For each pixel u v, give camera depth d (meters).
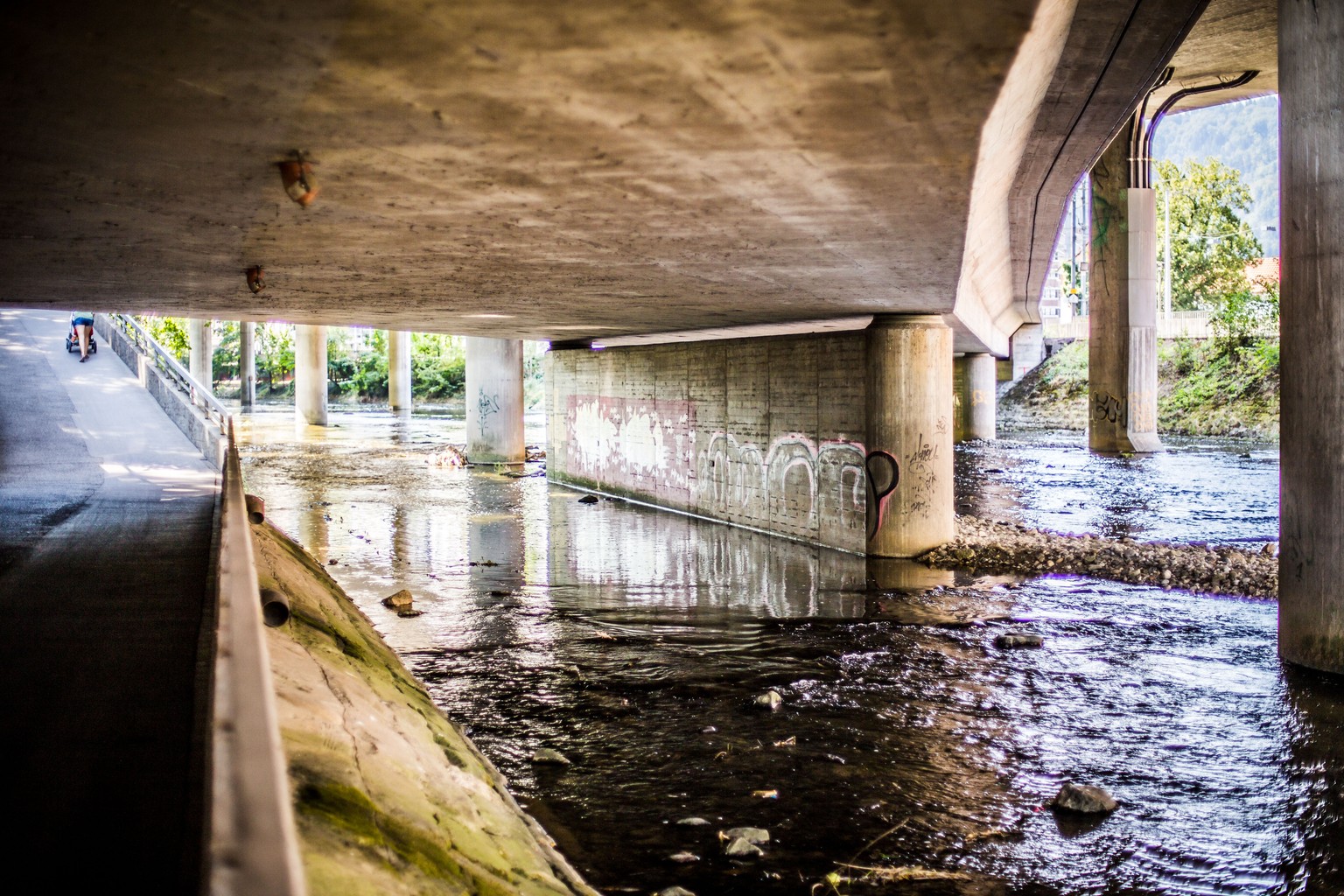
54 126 6.32
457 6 4.77
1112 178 46.84
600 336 32.16
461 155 7.31
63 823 5.28
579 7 4.86
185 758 6.15
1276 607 16.09
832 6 4.94
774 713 11.32
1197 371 64.00
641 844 8.07
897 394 20.19
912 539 20.41
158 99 5.89
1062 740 10.42
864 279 14.44
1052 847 8.05
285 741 5.65
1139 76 15.56
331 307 19.56
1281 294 12.57
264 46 5.16
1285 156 12.22
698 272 13.68
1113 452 47.00
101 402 24.59
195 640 8.51
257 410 85.12
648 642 14.38
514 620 15.79
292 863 1.82
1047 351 81.69
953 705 11.55
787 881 7.46
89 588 10.25
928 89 6.09
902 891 7.34
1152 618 15.46
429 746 8.10
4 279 13.92
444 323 25.42
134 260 12.05
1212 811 8.74
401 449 48.00
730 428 25.64
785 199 8.91
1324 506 12.27
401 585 18.34
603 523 25.92
